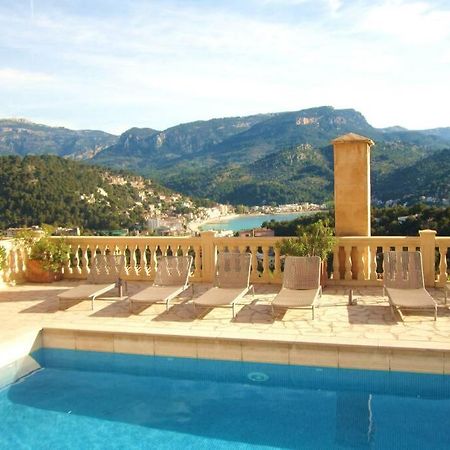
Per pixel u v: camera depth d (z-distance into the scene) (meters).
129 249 10.19
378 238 8.74
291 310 7.50
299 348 5.87
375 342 5.72
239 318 7.19
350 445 4.39
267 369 6.00
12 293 9.36
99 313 7.76
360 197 9.06
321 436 4.58
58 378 6.27
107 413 5.26
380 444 4.38
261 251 9.70
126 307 8.12
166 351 6.41
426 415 4.94
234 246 9.52
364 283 8.92
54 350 6.94
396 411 5.04
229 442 4.55
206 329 6.63
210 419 5.04
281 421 4.93
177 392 5.76
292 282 7.71
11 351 6.36
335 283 9.03
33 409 5.40
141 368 6.51
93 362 6.74
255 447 4.44
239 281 7.96
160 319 7.29
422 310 7.25
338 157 9.13
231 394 5.64
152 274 10.14
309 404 5.30
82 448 4.57
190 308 7.88
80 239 10.46
